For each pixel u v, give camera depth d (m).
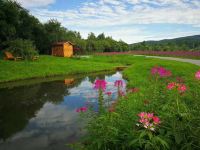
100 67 35.31
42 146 8.38
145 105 7.61
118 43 87.12
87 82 23.19
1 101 15.45
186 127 4.84
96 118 6.34
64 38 63.22
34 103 14.80
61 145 8.39
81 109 7.29
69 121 11.02
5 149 8.25
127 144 5.05
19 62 33.03
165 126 5.18
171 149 4.70
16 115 12.24
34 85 21.59
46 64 33.03
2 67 27.88
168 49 75.75
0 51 39.88
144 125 4.59
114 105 8.10
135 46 94.44
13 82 23.39
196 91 7.39
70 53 52.53
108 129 5.37
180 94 6.40
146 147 4.35
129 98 11.31
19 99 15.95
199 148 4.39
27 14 51.19
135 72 25.53
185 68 23.56
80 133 9.38
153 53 60.59
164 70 9.00
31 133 9.64
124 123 5.76
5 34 41.94
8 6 44.03
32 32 54.12
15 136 9.38
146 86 15.35
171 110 5.55
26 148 8.28
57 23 63.41
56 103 14.66
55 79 25.55
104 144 5.34
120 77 26.16
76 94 17.33
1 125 10.73
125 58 50.03
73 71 30.86
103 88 6.97
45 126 10.43
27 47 36.66
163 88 8.85
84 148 5.86
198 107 5.62
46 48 57.53
